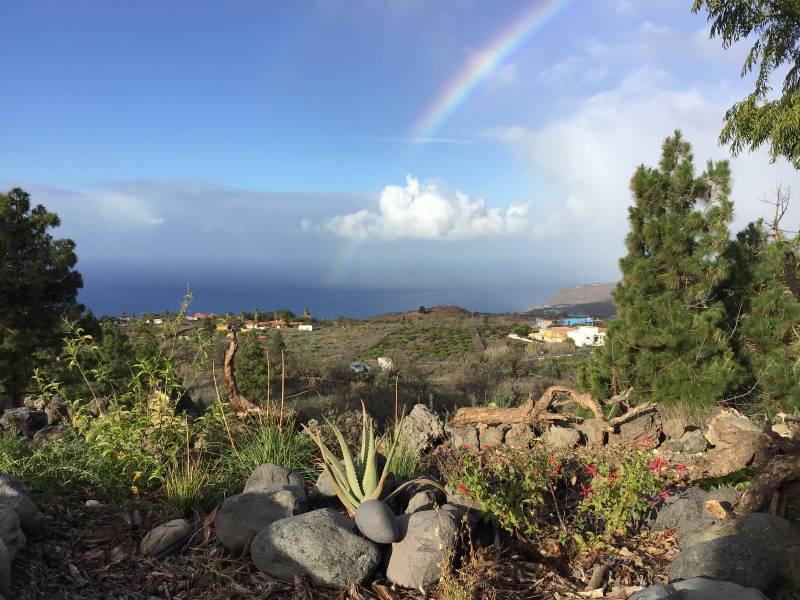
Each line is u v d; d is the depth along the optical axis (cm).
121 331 1820
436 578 339
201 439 544
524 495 404
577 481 472
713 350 939
